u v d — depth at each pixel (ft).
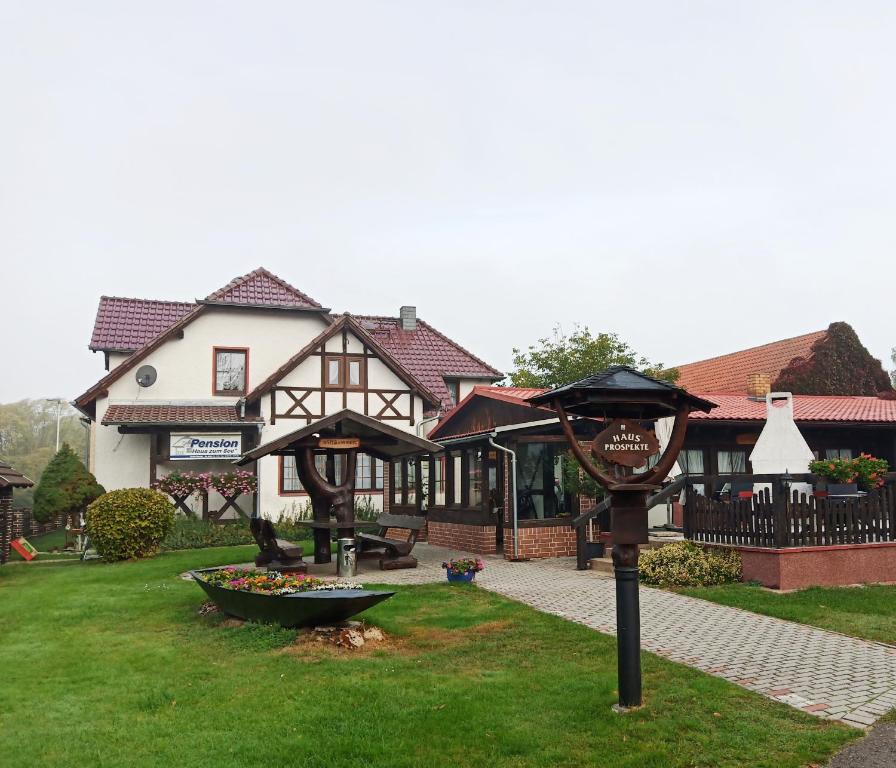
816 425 54.85
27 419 198.70
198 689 22.35
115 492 54.90
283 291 84.79
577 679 22.38
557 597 34.99
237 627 29.32
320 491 44.42
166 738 18.60
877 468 38.42
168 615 32.94
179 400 78.38
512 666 24.17
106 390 75.87
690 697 20.59
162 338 77.61
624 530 20.20
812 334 92.48
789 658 24.53
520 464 50.42
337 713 19.89
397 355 92.38
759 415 54.24
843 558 36.73
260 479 74.02
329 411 77.82
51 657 26.55
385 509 71.82
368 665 24.32
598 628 28.78
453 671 23.71
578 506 49.90
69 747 18.16
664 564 38.37
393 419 79.82
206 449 73.92
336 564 47.78
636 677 19.95
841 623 29.07
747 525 37.78
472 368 93.35
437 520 60.03
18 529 69.21
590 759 17.02
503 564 46.75
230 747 17.90
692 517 41.63
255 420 74.69
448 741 18.01
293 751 17.58
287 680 22.93
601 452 20.16
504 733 18.38
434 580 40.93
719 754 17.20
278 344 82.38
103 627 31.32
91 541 56.29
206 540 63.82
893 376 153.07
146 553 54.44
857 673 22.86
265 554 46.73
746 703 20.27
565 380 86.69
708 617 30.45
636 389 20.07
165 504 55.88
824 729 18.51
